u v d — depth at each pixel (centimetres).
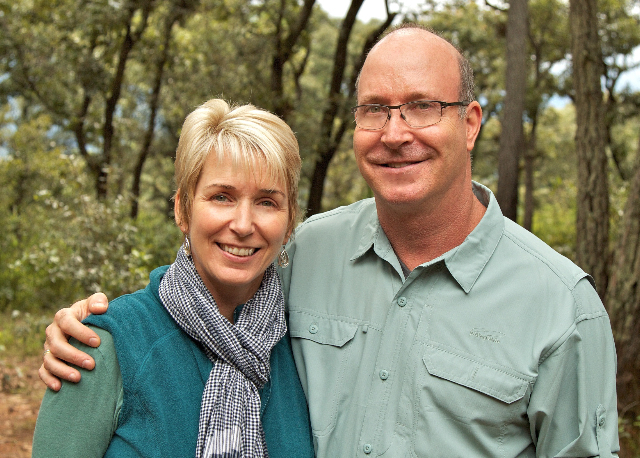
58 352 159
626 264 508
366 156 185
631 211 512
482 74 2248
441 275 187
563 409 177
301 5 1327
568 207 1673
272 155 167
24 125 1576
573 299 178
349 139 1783
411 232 190
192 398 165
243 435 164
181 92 1405
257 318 177
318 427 187
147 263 796
